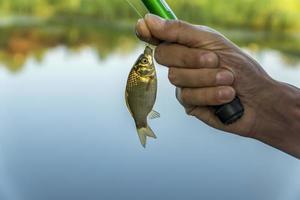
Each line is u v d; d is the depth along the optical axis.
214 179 2.43
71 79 3.43
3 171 2.54
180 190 2.37
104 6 4.10
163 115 2.67
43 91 3.25
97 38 4.05
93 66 3.68
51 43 4.08
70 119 2.85
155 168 2.50
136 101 0.63
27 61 3.92
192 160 2.48
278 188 2.39
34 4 4.29
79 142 2.65
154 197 2.31
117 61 3.75
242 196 2.28
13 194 2.39
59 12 4.21
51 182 2.46
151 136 0.63
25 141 2.76
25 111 2.99
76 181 2.44
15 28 4.16
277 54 3.59
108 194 2.39
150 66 0.62
